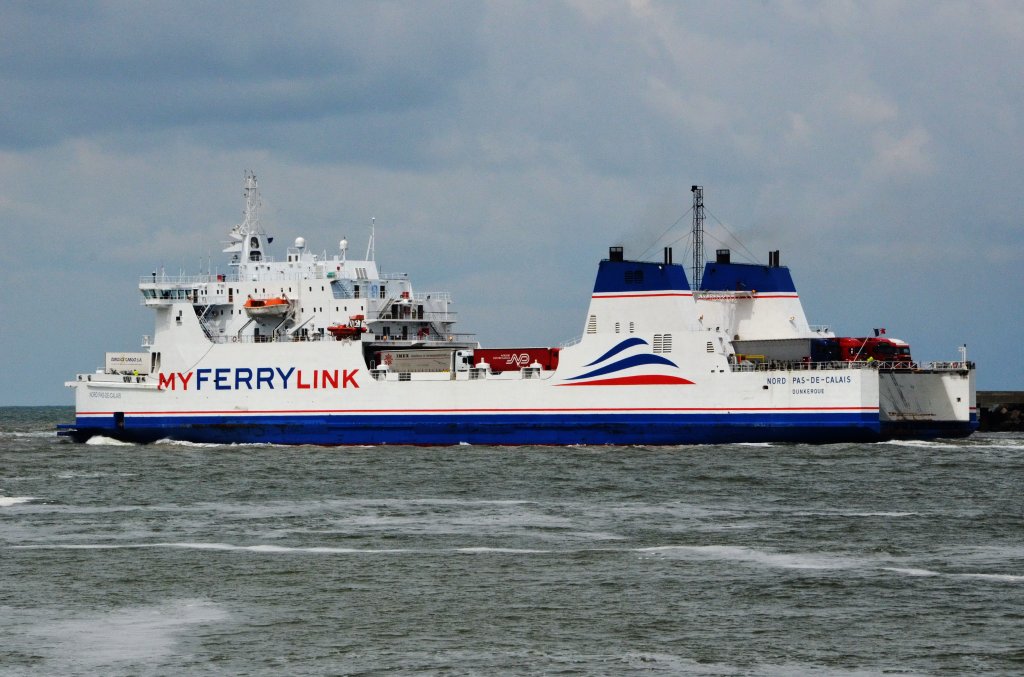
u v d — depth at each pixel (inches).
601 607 5816.9
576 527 7849.4
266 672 4943.4
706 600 5925.2
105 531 7824.8
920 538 7381.9
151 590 6186.0
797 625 5511.8
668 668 4970.5
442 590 6156.5
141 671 4963.1
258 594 6097.4
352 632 5447.8
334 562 6796.3
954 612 5679.1
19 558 6943.9
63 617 5708.7
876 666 4975.4
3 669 4995.1
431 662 5049.2
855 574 6417.3
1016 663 4990.2
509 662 5049.2
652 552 7003.0
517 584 6259.8
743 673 4916.3
